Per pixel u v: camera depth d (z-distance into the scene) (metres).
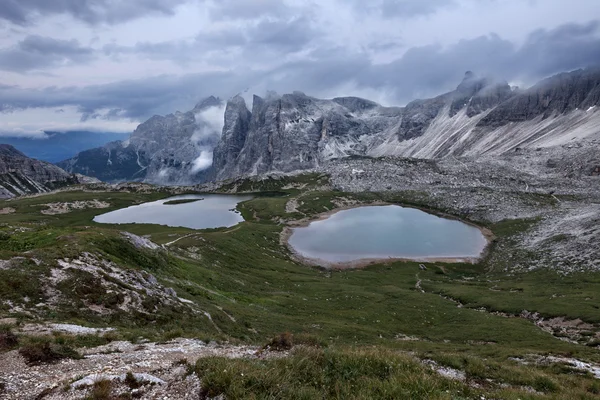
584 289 90.50
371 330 61.47
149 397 14.66
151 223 185.50
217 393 14.69
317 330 55.59
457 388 17.81
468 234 176.25
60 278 37.41
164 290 47.22
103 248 54.06
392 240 168.50
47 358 19.42
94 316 34.16
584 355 42.22
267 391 14.74
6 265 36.41
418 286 111.81
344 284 102.75
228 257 112.94
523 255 133.62
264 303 70.94
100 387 14.78
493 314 79.38
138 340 27.22
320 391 15.54
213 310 49.25
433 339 61.16
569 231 136.88
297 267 127.31
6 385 15.66
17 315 29.12
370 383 16.58
